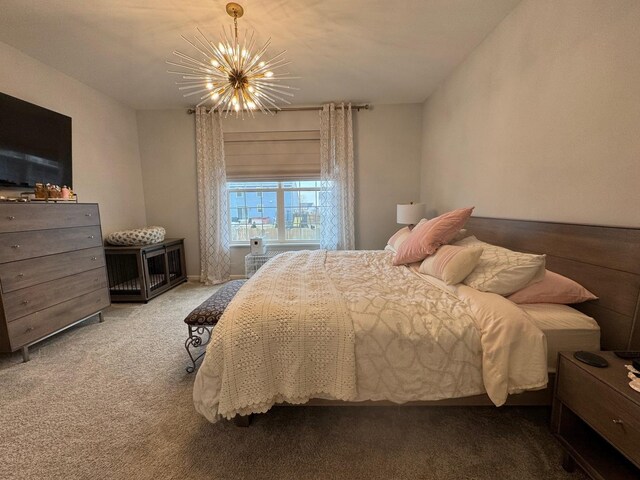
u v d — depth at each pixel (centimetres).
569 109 155
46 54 249
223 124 393
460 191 282
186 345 192
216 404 125
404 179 403
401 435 134
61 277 228
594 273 137
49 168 261
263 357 126
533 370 118
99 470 118
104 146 339
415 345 125
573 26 151
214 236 402
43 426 142
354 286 173
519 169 196
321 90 343
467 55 262
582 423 116
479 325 127
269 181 411
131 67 274
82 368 193
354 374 124
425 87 336
